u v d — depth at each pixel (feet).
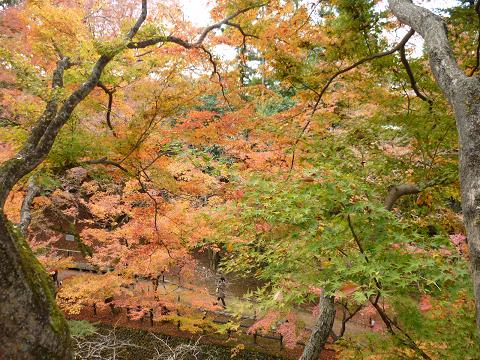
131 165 17.84
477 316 4.64
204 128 18.57
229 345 34.19
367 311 17.67
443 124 15.58
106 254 30.58
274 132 19.22
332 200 9.99
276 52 18.17
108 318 37.65
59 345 4.76
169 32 17.15
